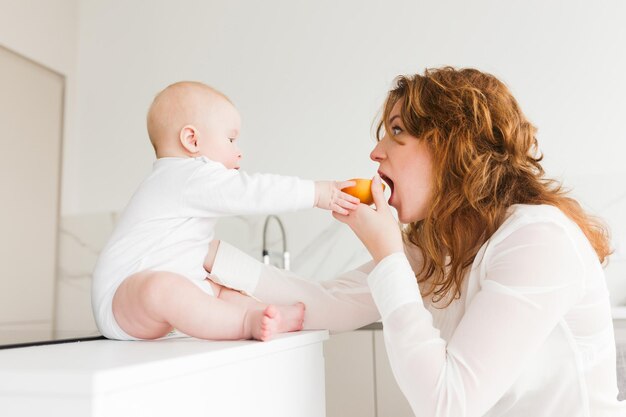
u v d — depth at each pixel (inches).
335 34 116.3
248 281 49.2
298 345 38.5
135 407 22.8
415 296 39.2
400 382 37.6
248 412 31.4
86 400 21.0
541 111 102.6
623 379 74.9
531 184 46.2
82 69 132.3
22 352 29.8
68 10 131.6
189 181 46.9
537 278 37.1
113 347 32.5
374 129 110.7
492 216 43.6
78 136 130.1
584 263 39.0
